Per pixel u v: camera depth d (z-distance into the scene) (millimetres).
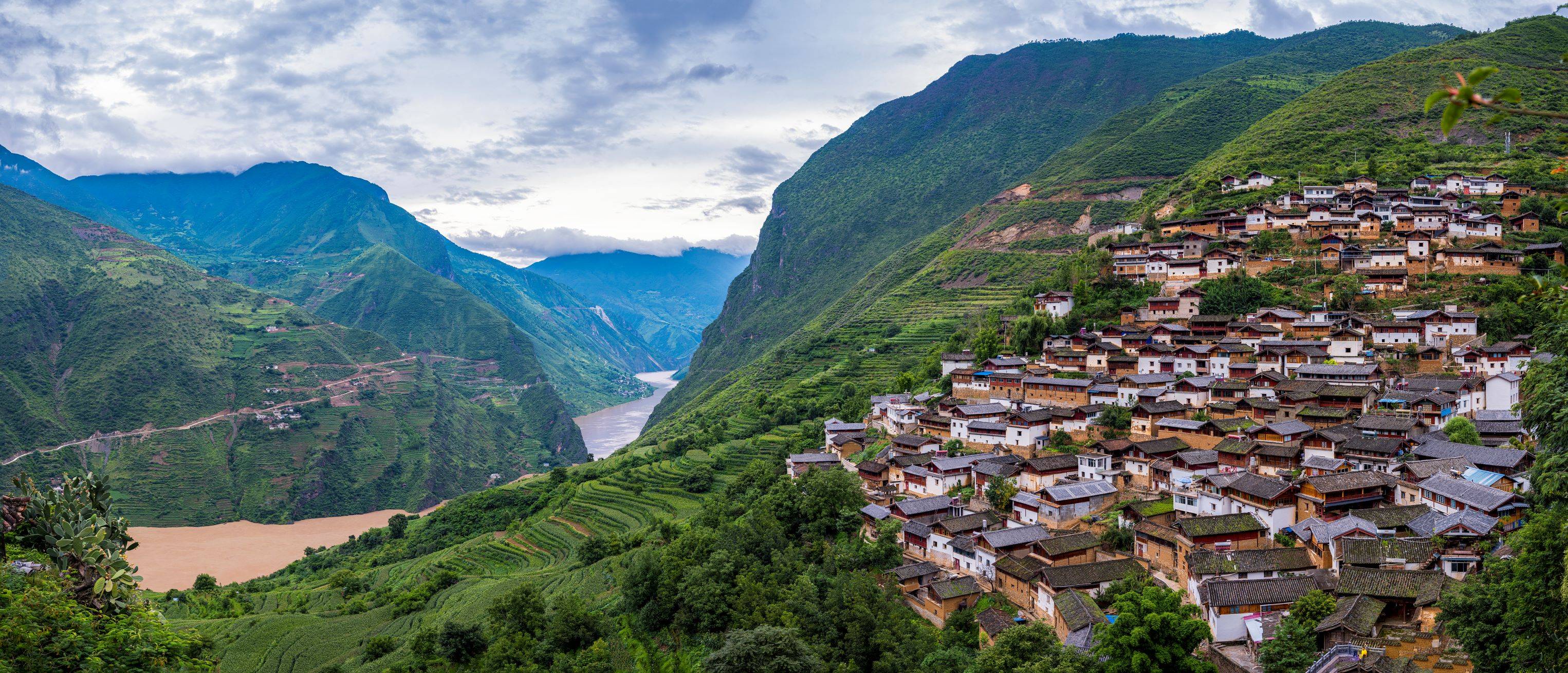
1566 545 59062
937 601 104312
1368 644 72125
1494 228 180000
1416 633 71875
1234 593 82938
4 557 51906
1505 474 93062
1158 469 120250
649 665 115812
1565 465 73500
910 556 122875
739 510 166750
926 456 148125
